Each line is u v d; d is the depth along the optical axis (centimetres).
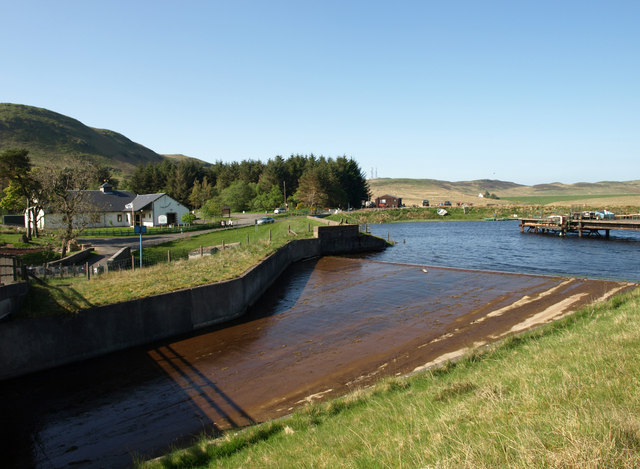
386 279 2908
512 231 8006
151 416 1135
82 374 1405
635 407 588
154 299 1708
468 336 1628
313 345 1636
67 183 4028
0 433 1071
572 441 478
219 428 1060
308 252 4400
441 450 564
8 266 1434
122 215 7156
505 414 660
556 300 2070
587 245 5422
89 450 990
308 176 11356
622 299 1644
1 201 5978
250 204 11438
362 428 766
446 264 3969
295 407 1138
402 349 1534
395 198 13550
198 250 3678
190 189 13125
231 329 1872
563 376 788
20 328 1376
